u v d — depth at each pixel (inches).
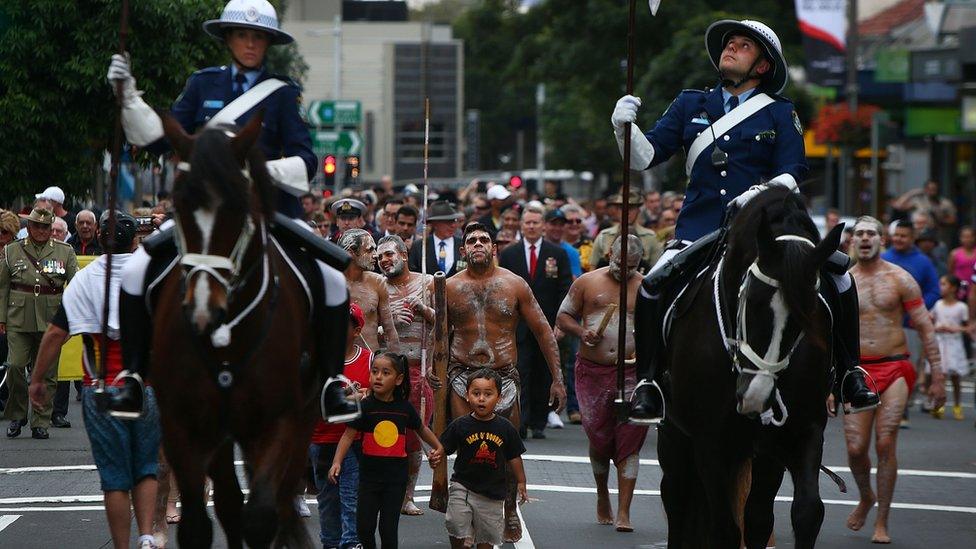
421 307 915.4
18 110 1552.7
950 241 2524.6
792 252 581.0
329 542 809.5
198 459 561.3
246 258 540.4
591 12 3599.9
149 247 575.8
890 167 2898.6
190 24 1612.9
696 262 657.0
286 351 563.8
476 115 6958.7
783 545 878.4
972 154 3189.0
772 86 698.8
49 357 709.9
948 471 1190.9
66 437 1267.2
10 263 1262.3
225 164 521.0
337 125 2977.4
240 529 620.7
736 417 620.1
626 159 658.2
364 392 826.8
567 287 1359.5
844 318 649.6
